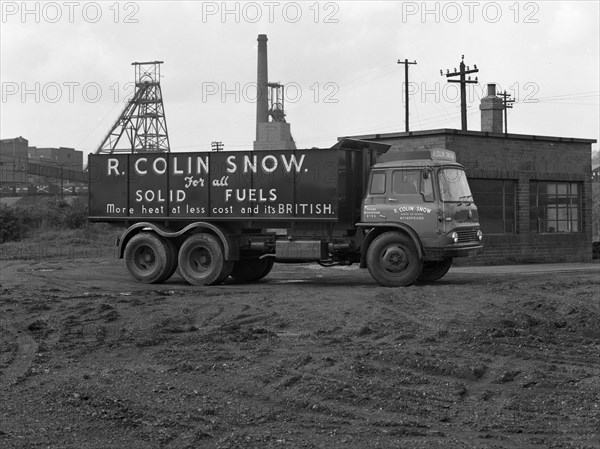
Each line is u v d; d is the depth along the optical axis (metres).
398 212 17.67
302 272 23.44
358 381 8.87
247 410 7.79
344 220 18.38
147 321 13.27
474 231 18.39
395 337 11.41
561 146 28.14
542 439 6.82
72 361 10.27
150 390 8.61
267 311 14.12
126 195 19.94
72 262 27.64
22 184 72.31
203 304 15.06
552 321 12.34
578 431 7.05
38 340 11.78
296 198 18.38
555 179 27.94
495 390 8.55
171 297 16.27
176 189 19.48
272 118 63.47
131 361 10.23
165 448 6.66
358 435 6.96
